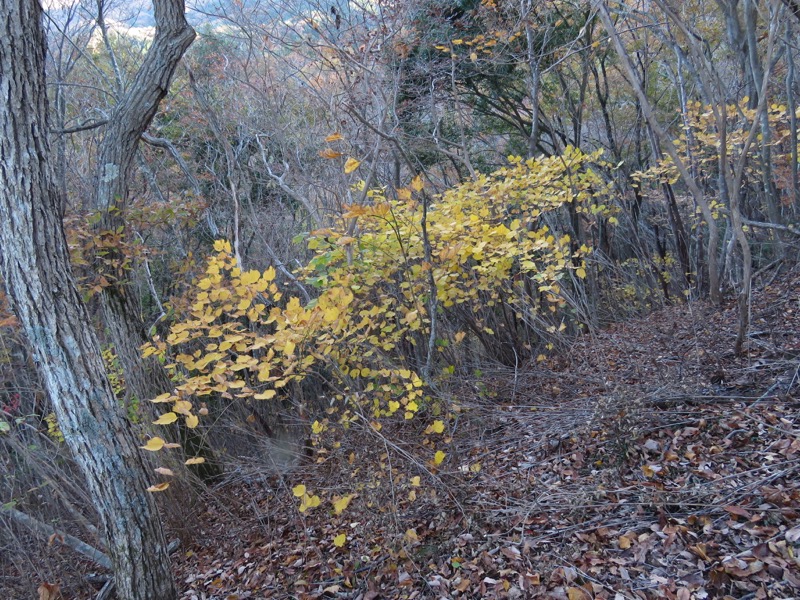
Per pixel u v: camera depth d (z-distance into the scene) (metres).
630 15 7.68
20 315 3.26
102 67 11.48
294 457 6.48
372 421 4.98
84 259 5.65
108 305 5.88
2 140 3.10
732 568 2.86
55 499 5.74
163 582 3.60
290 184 10.00
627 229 10.12
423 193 4.51
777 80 9.76
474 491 4.43
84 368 3.33
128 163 5.90
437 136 10.21
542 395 6.18
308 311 4.20
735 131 7.35
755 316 6.20
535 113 9.95
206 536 5.81
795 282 6.84
